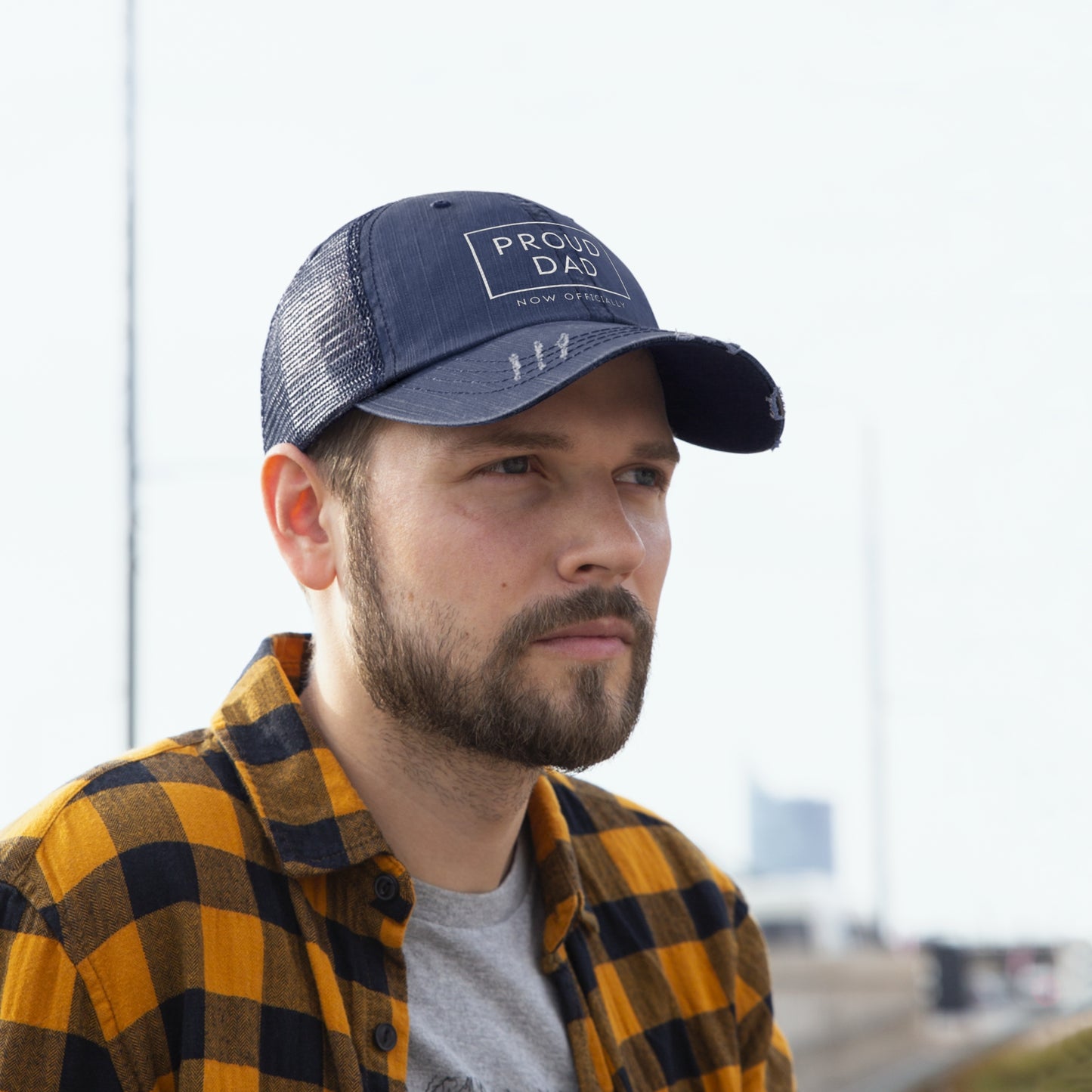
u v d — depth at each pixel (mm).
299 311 2285
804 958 17859
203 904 1980
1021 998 26859
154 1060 1902
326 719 2211
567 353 2055
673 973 2484
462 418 1994
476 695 2014
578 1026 2236
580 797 2607
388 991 2041
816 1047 16391
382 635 2078
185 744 2186
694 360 2275
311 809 2086
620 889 2498
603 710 2041
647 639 2113
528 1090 2139
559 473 2098
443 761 2131
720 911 2600
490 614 2021
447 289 2176
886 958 18172
